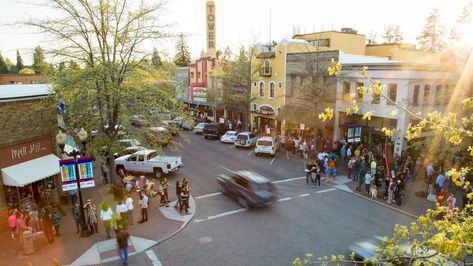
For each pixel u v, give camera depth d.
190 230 14.20
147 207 16.17
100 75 15.56
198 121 44.38
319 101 27.31
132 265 11.54
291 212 15.95
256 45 37.41
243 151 29.52
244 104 35.97
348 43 37.53
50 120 16.58
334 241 13.00
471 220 5.14
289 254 12.13
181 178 21.69
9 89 16.69
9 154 14.64
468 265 6.00
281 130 33.94
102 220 13.69
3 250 12.74
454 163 16.91
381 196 17.94
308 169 20.12
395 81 22.92
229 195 18.08
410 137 6.16
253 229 14.20
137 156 22.02
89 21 15.83
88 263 11.68
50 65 16.31
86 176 13.87
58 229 13.61
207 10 61.09
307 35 38.59
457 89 20.39
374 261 5.99
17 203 15.38
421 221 5.77
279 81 34.22
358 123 26.75
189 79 50.66
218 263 11.62
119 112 17.06
